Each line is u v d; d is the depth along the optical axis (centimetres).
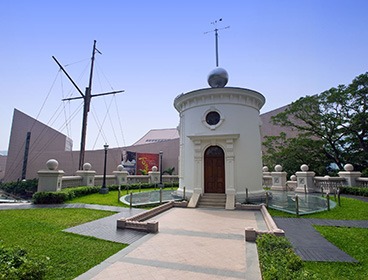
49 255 613
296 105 2622
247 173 1565
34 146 4141
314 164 2623
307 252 679
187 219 1081
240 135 1592
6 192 3591
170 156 4125
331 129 2517
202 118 1652
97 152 4194
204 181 1595
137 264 568
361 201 1443
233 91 1617
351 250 697
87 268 542
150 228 845
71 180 1961
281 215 1181
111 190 2234
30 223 945
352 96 2297
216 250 670
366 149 2375
